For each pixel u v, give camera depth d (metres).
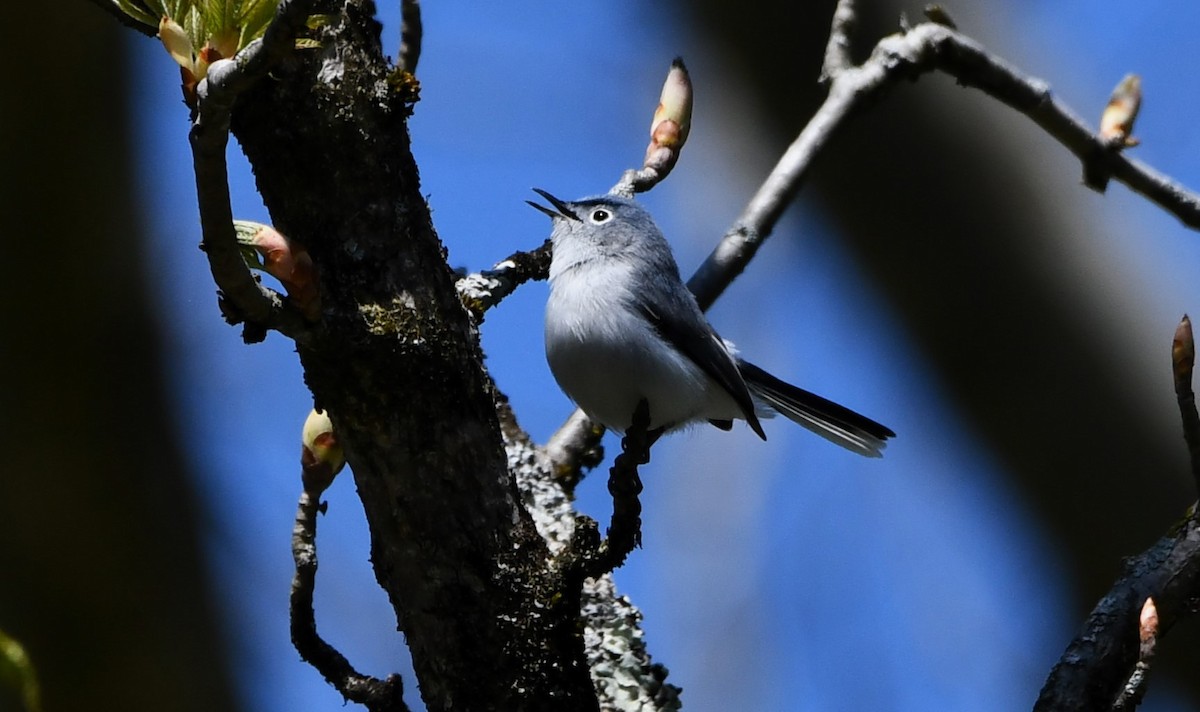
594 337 8.86
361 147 5.10
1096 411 11.41
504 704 5.24
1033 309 11.91
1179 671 11.08
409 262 5.18
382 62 5.21
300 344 5.00
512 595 5.27
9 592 11.84
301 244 5.15
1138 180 8.52
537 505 7.18
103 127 13.12
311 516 5.76
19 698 3.48
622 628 6.85
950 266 12.31
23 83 12.80
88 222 12.88
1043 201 12.26
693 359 9.13
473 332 5.41
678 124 7.88
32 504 12.10
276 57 4.09
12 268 12.55
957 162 12.45
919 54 8.43
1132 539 11.09
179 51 4.61
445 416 5.20
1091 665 5.64
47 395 12.38
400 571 5.33
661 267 9.27
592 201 9.44
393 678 5.82
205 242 4.51
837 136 8.42
